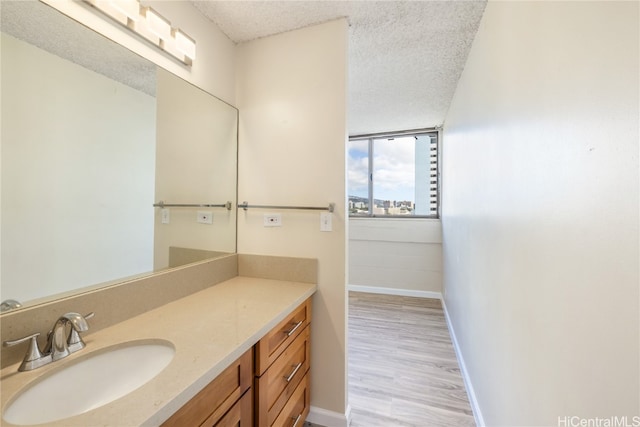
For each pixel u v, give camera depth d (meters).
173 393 0.70
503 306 1.22
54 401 0.78
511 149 1.11
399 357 2.35
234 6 1.50
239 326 1.09
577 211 0.68
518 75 1.04
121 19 1.17
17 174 0.93
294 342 1.41
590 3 0.62
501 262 1.24
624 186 0.53
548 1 0.81
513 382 1.10
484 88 1.52
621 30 0.53
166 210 1.44
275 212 1.74
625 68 0.52
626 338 0.52
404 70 2.19
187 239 1.54
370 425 1.62
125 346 0.96
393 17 1.58
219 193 1.73
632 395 0.51
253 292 1.50
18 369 0.79
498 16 1.27
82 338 0.96
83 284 1.08
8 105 0.90
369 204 4.27
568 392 0.72
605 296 0.58
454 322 2.58
